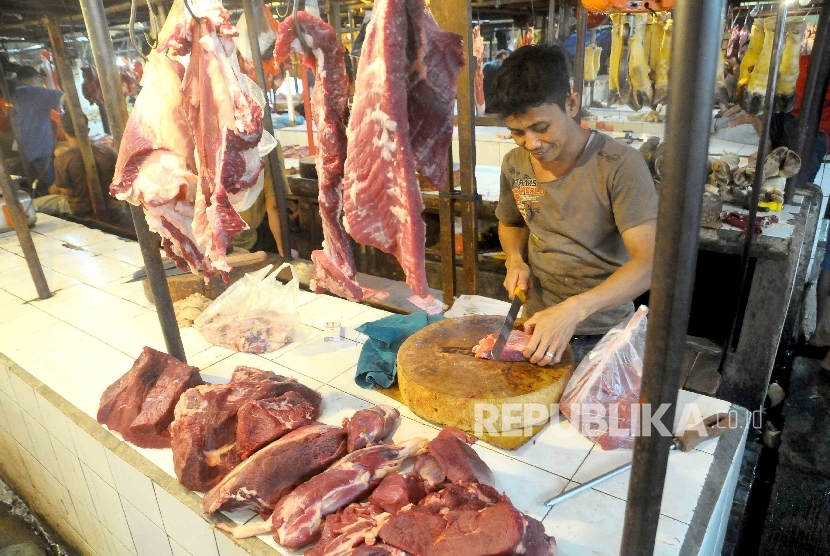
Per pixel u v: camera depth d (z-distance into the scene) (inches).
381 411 68.2
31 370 91.1
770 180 146.5
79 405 80.8
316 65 62.5
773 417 139.9
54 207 239.3
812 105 170.4
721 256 149.8
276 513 56.2
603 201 77.7
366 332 81.9
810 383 153.6
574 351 83.6
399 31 53.1
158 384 75.0
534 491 58.7
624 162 74.3
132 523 78.3
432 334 79.5
